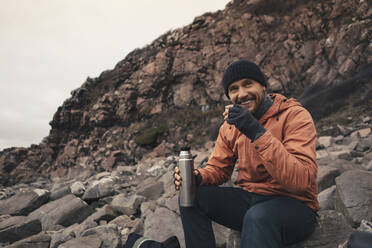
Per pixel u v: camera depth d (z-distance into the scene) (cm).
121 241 259
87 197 452
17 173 1692
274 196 144
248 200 154
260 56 1481
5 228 304
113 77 1945
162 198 353
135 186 569
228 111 135
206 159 637
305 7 1518
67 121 1792
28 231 310
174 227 259
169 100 1628
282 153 120
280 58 1439
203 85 1598
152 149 1371
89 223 307
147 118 1602
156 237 251
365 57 1080
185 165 151
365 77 1014
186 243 154
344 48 1186
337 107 988
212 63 1599
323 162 414
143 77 1708
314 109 1038
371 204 201
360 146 557
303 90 1273
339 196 221
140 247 136
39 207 420
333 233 152
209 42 1695
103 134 1636
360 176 226
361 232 110
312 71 1289
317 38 1385
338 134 806
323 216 164
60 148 1756
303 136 133
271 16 1603
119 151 1373
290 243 141
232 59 1550
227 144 172
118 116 1664
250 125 126
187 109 1538
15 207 404
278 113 147
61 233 284
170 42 1916
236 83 150
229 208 155
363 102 936
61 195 448
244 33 1612
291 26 1508
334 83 1124
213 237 157
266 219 122
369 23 1159
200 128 1359
